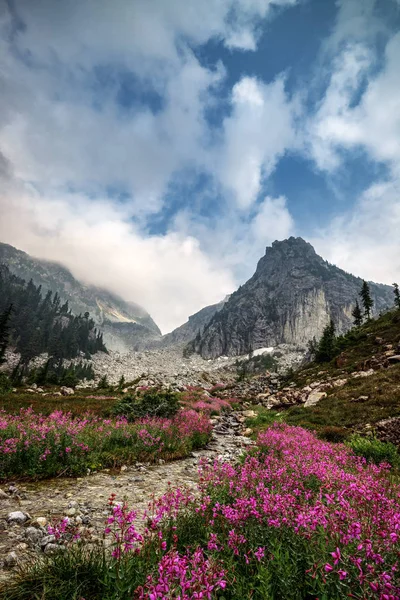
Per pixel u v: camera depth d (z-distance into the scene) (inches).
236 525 155.8
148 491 296.0
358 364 1390.3
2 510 225.9
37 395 1240.8
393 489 241.9
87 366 6609.3
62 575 124.8
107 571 122.4
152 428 534.6
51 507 240.2
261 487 195.9
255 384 2434.8
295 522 149.2
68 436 377.1
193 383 2709.2
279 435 498.6
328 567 102.6
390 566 109.3
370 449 449.7
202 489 215.0
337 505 163.0
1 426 371.2
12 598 115.5
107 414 783.7
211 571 106.0
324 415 808.3
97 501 260.4
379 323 2276.1
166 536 149.2
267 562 128.1
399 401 735.1
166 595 98.7
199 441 566.3
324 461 322.7
